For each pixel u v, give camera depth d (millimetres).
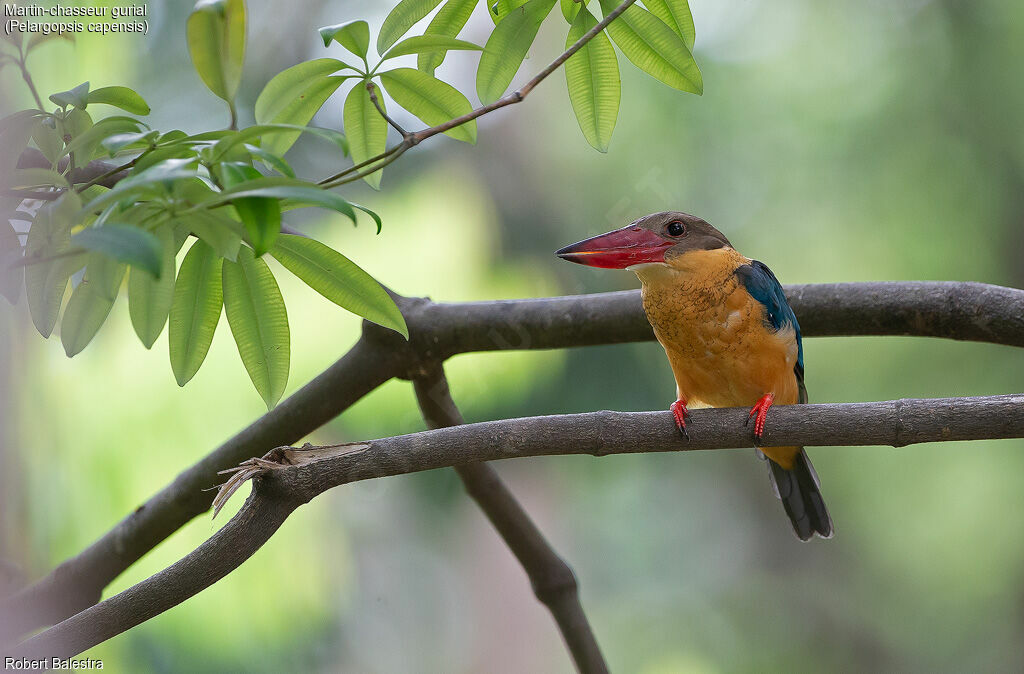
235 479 4055
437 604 22672
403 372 5969
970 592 19500
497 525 6363
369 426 12422
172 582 4051
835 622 23031
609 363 17250
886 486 18984
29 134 3957
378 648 21641
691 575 24828
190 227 3566
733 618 24281
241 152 3520
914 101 16547
